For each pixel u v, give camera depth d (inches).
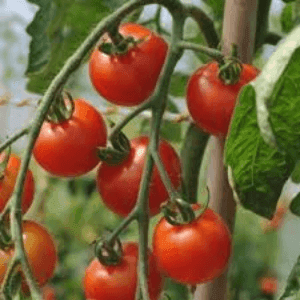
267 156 19.9
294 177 22.8
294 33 17.8
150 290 20.7
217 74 20.5
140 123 28.3
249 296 78.1
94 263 21.0
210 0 25.3
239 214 77.2
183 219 20.3
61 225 68.7
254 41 22.9
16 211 18.6
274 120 19.1
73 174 21.2
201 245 20.1
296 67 18.2
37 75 24.6
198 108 20.6
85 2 23.3
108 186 21.2
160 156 20.8
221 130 20.7
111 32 20.4
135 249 21.0
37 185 49.2
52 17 23.2
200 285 22.9
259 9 23.0
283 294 20.7
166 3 20.1
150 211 21.2
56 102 20.7
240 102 18.6
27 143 18.8
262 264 78.6
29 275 18.3
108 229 20.7
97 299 20.8
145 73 20.7
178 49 20.3
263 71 17.7
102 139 21.0
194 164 23.2
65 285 71.4
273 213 20.6
